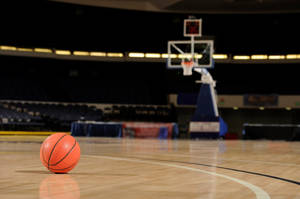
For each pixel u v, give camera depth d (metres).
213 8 30.72
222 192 3.02
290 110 31.91
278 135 22.48
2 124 24.08
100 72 32.06
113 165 5.24
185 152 8.73
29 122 25.20
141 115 29.77
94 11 30.83
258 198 2.76
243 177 4.04
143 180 3.71
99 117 28.34
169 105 31.53
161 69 32.12
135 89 31.92
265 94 31.08
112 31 31.58
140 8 30.69
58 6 29.69
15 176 3.87
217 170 4.73
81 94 30.45
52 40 30.52
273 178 3.99
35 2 28.75
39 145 10.93
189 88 32.16
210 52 18.61
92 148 9.94
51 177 3.81
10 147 9.66
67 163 4.04
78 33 31.08
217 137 20.97
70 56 31.02
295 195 2.92
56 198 2.64
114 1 30.16
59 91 30.17
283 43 31.06
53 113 27.41
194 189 3.16
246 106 31.30
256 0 28.81
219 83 31.97
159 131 22.98
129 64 31.97
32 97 28.86
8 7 28.91
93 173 4.24
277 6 29.91
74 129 22.48
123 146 11.36
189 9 31.03
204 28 31.94
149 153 8.10
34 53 30.11
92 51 31.30
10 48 29.58
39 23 30.14
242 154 8.28
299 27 30.83
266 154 8.41
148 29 31.92
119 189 3.11
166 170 4.66
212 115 21.17
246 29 31.69
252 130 22.84
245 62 31.44
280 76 31.36
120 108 29.70
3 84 29.05
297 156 7.80
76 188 3.13
